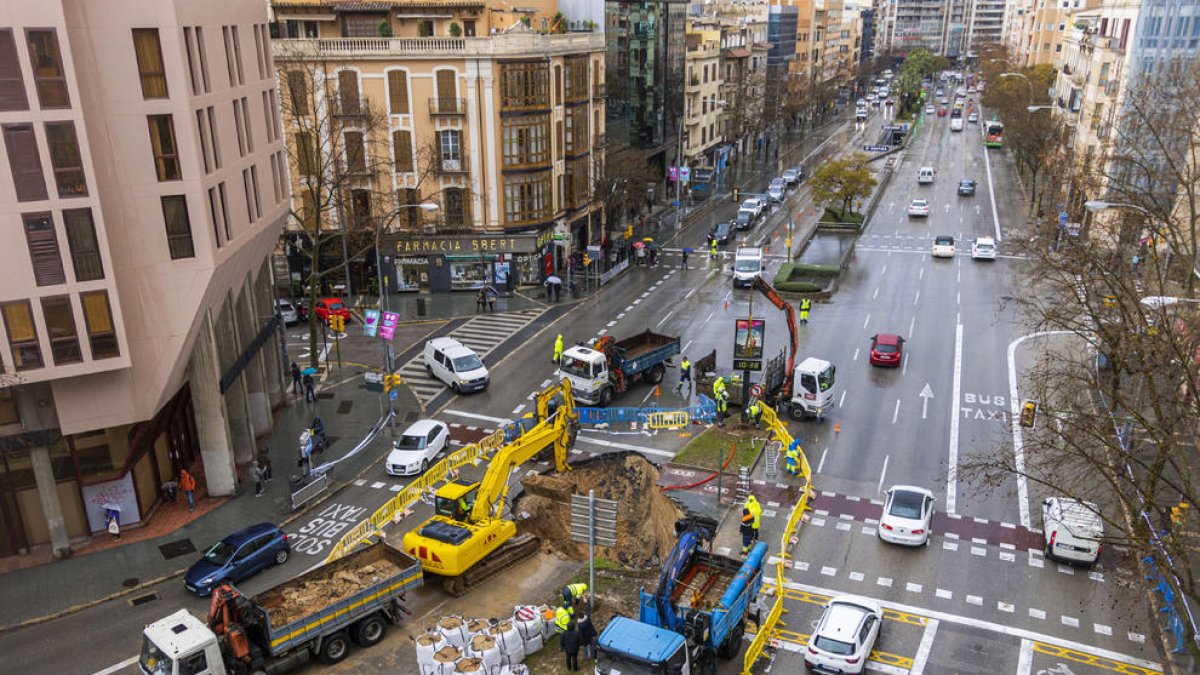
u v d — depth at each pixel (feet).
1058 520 89.86
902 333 172.96
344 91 188.03
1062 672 77.36
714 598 80.33
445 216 199.52
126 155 89.45
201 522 104.83
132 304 92.48
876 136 465.47
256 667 73.46
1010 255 232.94
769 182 344.69
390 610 82.38
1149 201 146.30
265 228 117.80
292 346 171.73
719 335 172.24
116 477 100.48
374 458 122.83
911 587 90.63
